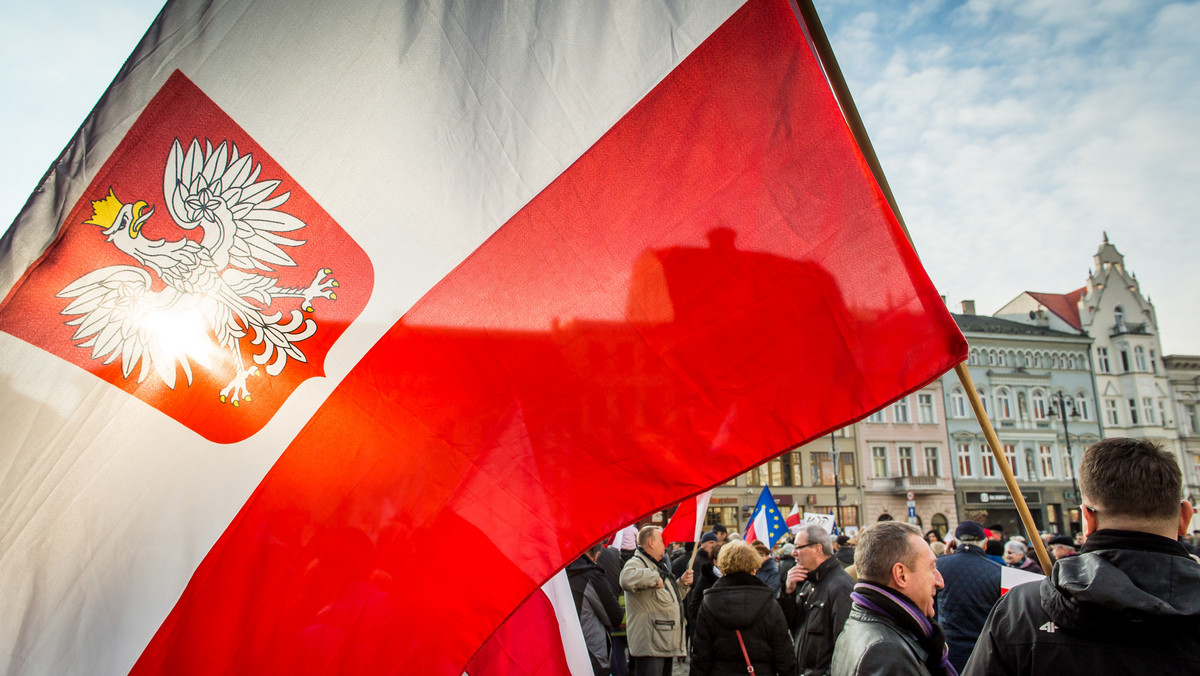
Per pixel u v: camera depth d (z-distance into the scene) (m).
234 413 2.36
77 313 2.27
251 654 2.27
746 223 2.51
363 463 2.43
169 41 2.38
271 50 2.43
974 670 2.23
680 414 2.53
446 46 2.53
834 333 2.47
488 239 2.51
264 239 2.40
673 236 2.53
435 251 2.49
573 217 2.54
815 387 2.47
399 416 2.47
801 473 48.59
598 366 2.53
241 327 2.38
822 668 4.70
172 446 2.30
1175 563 1.97
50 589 2.17
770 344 2.49
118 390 2.28
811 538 4.95
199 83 2.39
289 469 2.38
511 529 2.51
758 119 2.51
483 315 2.51
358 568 2.39
